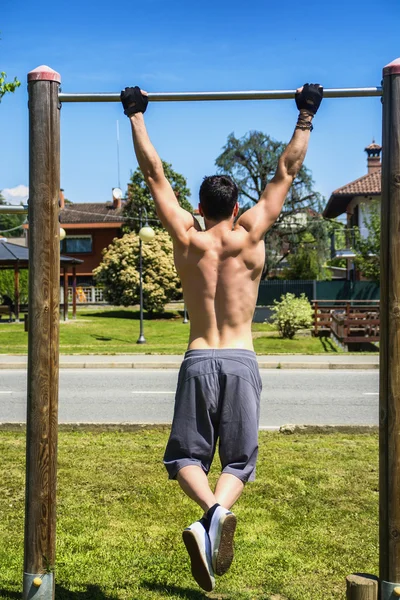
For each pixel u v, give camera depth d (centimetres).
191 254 322
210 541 276
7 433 761
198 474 300
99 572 392
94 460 626
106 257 3425
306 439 730
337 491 536
